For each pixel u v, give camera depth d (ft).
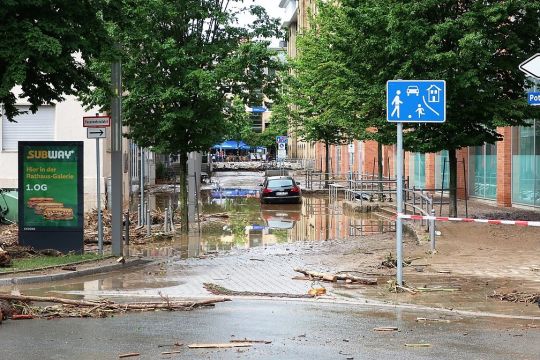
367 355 24.13
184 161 74.54
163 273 47.01
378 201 108.78
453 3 61.87
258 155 399.85
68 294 38.14
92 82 54.54
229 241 67.72
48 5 47.75
